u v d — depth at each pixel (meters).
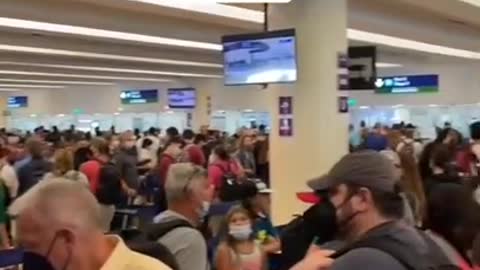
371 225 2.29
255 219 5.78
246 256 5.12
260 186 8.03
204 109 27.84
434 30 15.38
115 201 8.38
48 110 33.12
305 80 8.63
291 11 8.70
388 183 2.31
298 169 8.70
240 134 17.64
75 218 1.91
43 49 15.37
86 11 11.66
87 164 8.86
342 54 8.77
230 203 6.06
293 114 8.73
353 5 12.19
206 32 14.30
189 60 18.89
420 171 5.76
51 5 11.09
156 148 14.73
